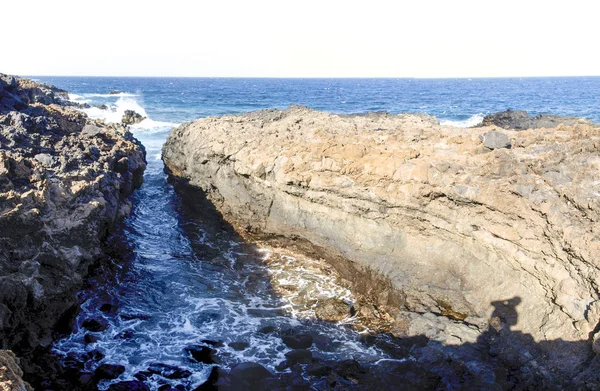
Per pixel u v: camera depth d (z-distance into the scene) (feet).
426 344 33.96
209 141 63.62
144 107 196.75
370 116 78.02
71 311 34.27
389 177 40.98
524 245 33.22
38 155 40.70
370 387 29.99
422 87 470.80
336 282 44.32
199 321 37.40
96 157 49.21
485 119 75.31
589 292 29.12
